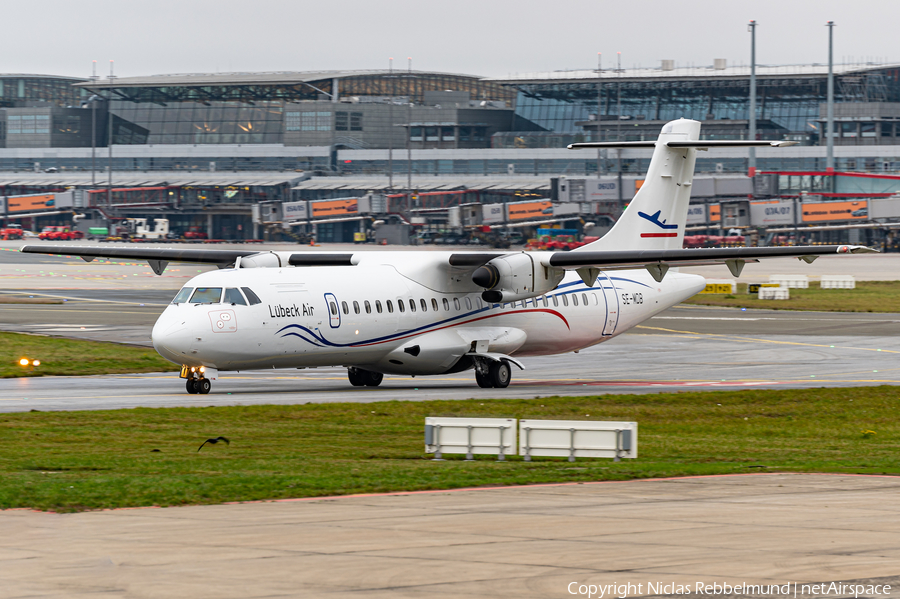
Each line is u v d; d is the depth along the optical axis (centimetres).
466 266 13050
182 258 13650
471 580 3844
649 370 15462
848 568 4009
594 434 7356
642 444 8475
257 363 11838
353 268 12812
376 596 3644
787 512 5197
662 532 4688
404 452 7769
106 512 5234
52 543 4488
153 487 5894
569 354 17738
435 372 13350
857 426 10000
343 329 12275
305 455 7500
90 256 13875
